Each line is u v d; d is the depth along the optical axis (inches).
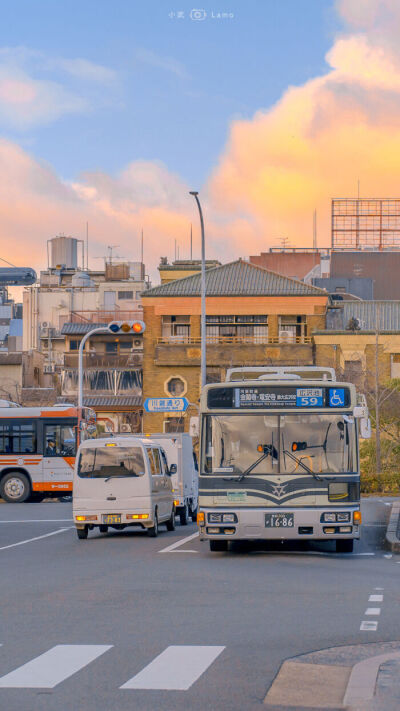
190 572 738.2
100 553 901.8
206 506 864.3
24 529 1224.8
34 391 3619.6
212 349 3378.4
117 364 3575.3
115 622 505.4
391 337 3302.2
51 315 4911.4
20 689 356.8
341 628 482.6
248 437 869.2
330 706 332.2
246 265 3535.9
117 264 5349.4
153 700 340.2
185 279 3499.0
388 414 2480.3
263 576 710.5
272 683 365.1
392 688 346.6
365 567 774.5
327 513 853.2
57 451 1846.7
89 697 344.5
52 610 548.7
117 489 1068.5
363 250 4468.5
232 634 468.1
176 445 1398.9
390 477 2011.6
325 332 3329.2
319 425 869.2
